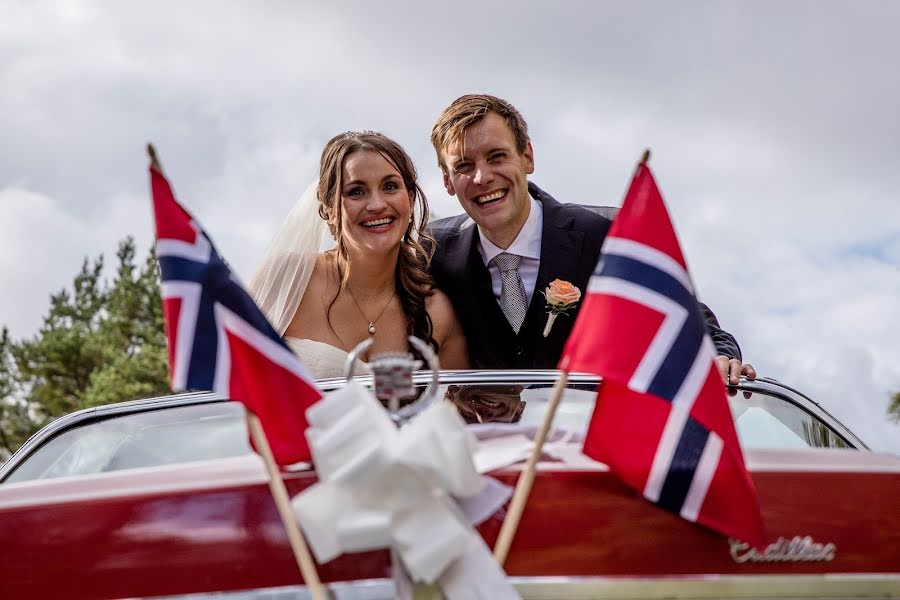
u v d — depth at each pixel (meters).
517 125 5.03
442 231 5.24
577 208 5.28
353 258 4.77
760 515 2.19
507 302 5.10
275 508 2.13
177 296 2.51
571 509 2.17
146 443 3.11
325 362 4.69
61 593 2.09
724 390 2.40
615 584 2.14
